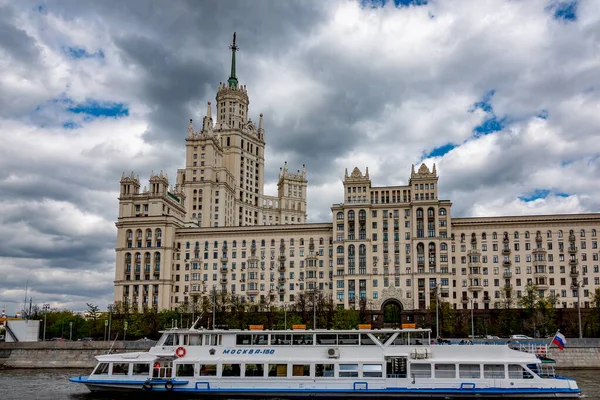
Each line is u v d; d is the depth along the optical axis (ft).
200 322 536.42
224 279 633.61
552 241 579.48
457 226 599.57
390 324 570.05
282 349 245.45
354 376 236.84
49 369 398.62
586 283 565.94
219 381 242.37
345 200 618.85
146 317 549.13
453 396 232.12
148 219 645.92
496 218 593.01
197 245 647.56
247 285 627.46
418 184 606.96
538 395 228.84
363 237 604.08
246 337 251.39
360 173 622.95
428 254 586.45
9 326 440.86
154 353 250.57
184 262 645.10
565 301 564.71
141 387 245.24
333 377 237.04
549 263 575.38
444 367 235.20
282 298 620.49
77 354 413.80
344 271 599.16
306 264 620.49
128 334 533.14
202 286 636.48
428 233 590.96
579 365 376.07
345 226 609.01
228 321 527.81
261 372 241.96
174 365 246.47
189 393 244.01
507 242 586.86
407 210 603.26
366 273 593.42
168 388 243.40
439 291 571.69
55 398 252.62
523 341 328.70
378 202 613.93
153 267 635.25
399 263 591.78
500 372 232.94
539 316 493.36
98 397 252.01
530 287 546.67
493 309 555.28
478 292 580.71
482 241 592.19
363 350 241.76
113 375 248.93
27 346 417.49
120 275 639.76
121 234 649.20
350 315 513.45
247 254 636.89
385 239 599.98
